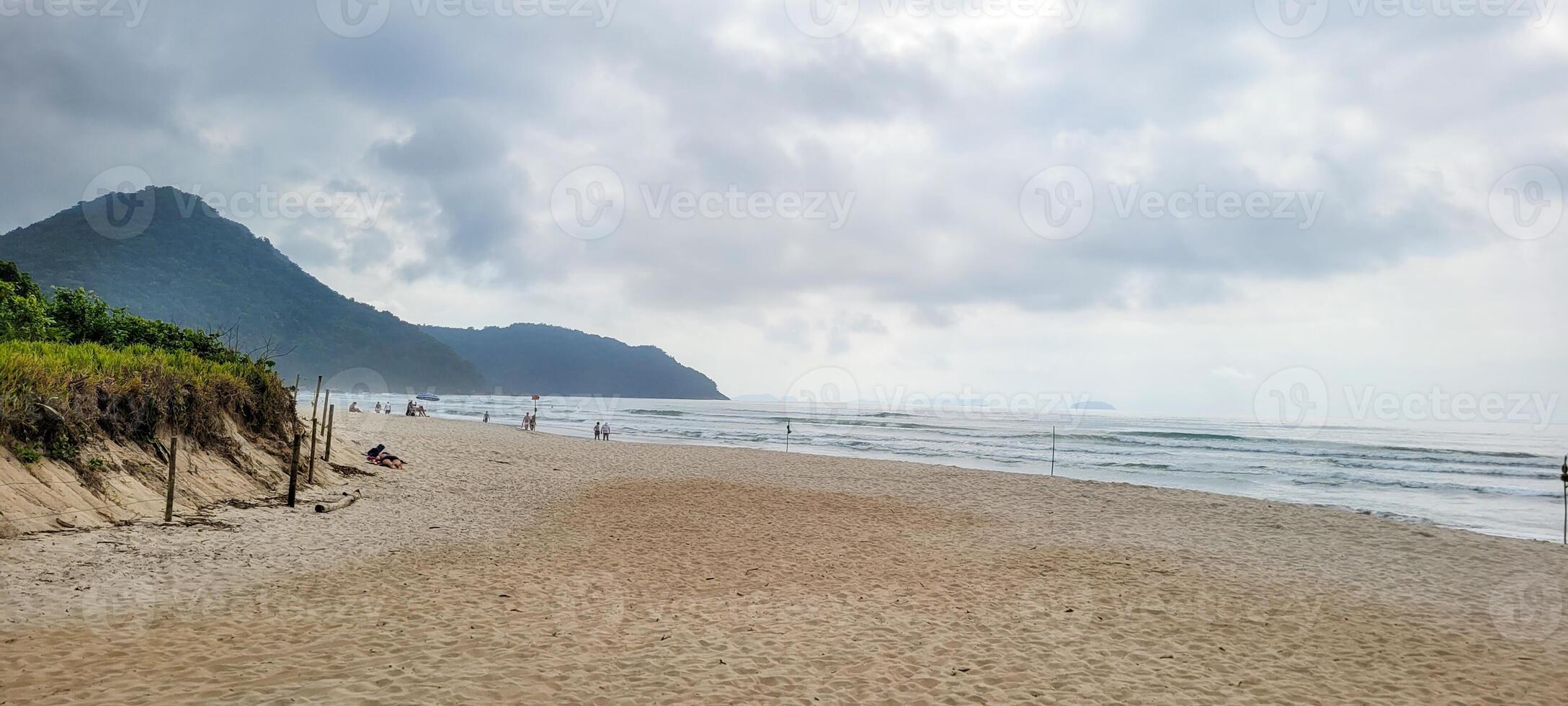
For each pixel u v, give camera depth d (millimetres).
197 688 5281
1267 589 10797
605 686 5988
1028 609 9172
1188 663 7375
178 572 8578
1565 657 7988
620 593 9250
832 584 10250
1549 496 26188
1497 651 8156
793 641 7559
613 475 23938
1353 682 7043
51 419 10648
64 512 9820
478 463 24594
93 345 14523
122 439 12031
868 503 19031
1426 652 8078
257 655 6137
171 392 13477
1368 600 10375
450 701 5383
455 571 9875
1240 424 90875
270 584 8523
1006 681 6637
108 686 5211
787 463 29641
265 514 12625
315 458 17453
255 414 16469
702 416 89000
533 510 16109
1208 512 18547
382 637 6883
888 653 7273
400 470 20531
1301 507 19562
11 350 11703
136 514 10867
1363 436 63438
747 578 10461
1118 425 81875
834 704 5945
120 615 6926
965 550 13195
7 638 6000
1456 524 20594
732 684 6223
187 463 13141
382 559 10320
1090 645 7812
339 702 5168
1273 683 6891
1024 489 22500
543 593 9008
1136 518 17562
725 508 17406
